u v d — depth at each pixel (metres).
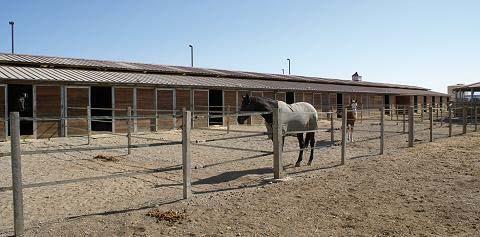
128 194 6.87
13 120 4.72
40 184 4.99
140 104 19.27
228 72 32.12
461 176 8.16
